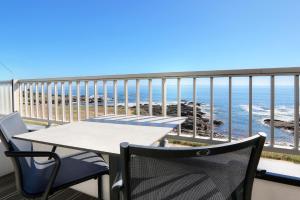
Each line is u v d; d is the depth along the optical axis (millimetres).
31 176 1422
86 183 2254
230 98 1934
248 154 854
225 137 1986
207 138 2057
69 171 1496
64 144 1159
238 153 816
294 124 1708
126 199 779
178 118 1923
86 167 1560
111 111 2615
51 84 3119
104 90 2623
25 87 3461
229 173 841
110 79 2564
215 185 835
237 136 1924
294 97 1693
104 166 1584
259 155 863
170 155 697
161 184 781
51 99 3141
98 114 2707
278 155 1853
